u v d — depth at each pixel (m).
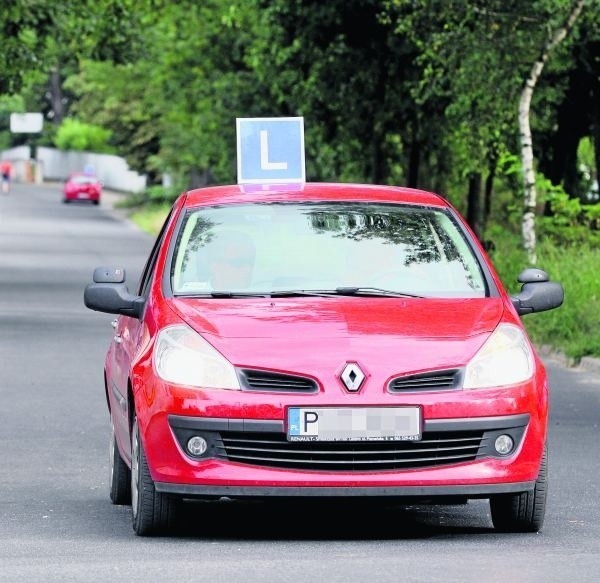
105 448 35.66
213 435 22.92
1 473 31.94
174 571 20.56
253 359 23.12
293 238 26.73
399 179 111.56
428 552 22.06
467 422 22.97
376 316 24.19
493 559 21.41
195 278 25.84
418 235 27.05
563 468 32.53
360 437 22.77
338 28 96.25
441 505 27.56
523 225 76.38
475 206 100.62
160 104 173.12
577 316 59.44
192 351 23.39
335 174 120.38
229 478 22.81
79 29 104.31
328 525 25.28
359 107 98.56
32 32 109.44
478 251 26.94
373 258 26.44
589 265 69.62
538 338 59.75
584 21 80.44
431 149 99.81
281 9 96.69
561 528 24.91
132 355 24.97
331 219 27.20
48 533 24.59
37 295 87.62
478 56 76.00
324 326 23.77
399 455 23.02
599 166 100.88
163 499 23.59
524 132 76.81
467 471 22.97
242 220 27.06
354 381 22.88
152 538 23.92
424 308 24.75
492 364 23.39
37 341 62.06
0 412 41.88
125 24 106.50
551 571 20.44
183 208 27.53
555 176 108.00
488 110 81.00
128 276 107.38
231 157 137.75
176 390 23.11
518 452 23.23
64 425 39.41
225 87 129.88
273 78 110.81
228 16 116.88
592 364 53.50
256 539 23.75
